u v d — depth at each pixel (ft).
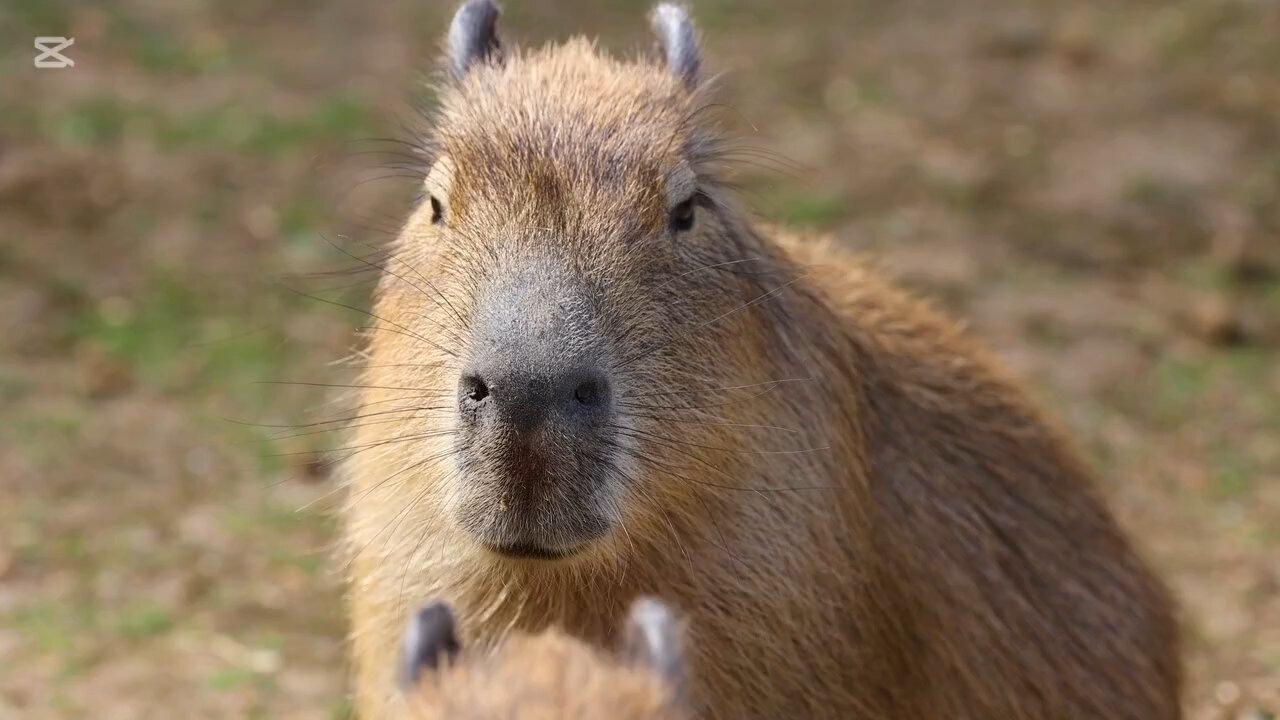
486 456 24.18
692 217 27.61
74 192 66.90
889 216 68.69
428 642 18.83
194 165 69.97
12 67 77.36
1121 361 58.49
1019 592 31.91
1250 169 74.23
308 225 65.82
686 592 27.43
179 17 85.25
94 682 40.14
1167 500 50.11
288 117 74.79
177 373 56.03
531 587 27.07
